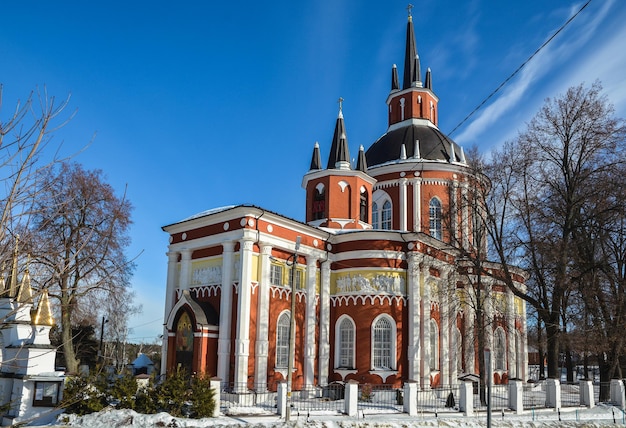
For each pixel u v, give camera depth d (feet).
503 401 122.21
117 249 138.72
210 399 85.81
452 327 140.67
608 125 122.62
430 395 122.01
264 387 110.01
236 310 113.29
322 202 149.28
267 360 112.88
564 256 117.50
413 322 127.34
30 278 29.07
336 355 128.98
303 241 126.82
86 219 123.85
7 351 87.20
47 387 83.05
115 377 89.56
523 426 93.81
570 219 123.65
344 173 147.43
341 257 133.49
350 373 126.21
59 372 85.25
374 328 126.72
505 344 157.48
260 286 114.62
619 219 122.52
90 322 153.07
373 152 179.11
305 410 96.48
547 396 112.27
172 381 85.92
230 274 115.85
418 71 188.44
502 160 127.54
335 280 133.59
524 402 117.70
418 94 185.37
